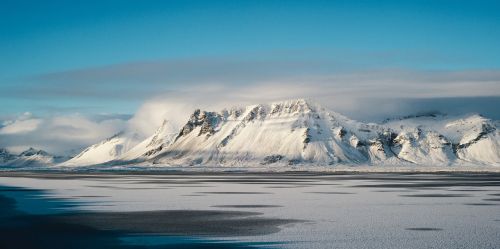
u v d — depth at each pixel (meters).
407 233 43.75
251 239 41.44
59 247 38.12
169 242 40.28
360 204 68.44
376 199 76.25
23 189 102.88
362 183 128.00
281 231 45.19
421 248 37.44
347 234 43.38
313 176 195.88
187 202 72.19
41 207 65.44
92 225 48.97
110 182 135.50
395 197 79.94
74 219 53.38
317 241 40.38
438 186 111.88
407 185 116.94
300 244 39.25
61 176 196.12
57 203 70.75
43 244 39.28
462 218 53.12
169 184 123.19
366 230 45.41
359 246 38.28
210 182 135.62
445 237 41.81
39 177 182.50
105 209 62.94
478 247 37.72
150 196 82.88
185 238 42.00
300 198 78.50
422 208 62.91
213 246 38.72
